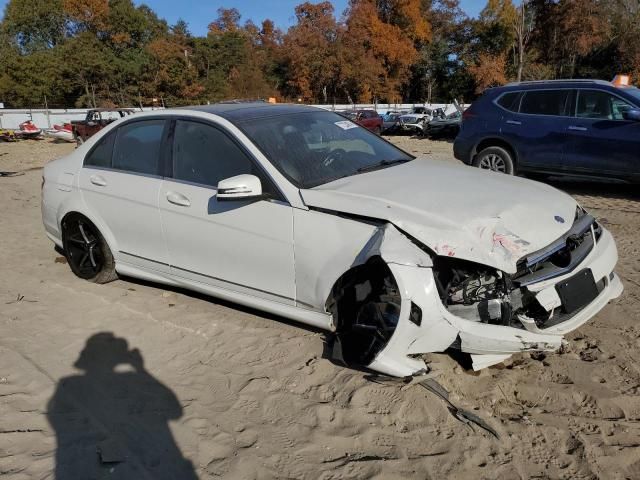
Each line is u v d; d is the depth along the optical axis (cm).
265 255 348
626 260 514
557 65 4762
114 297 456
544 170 842
